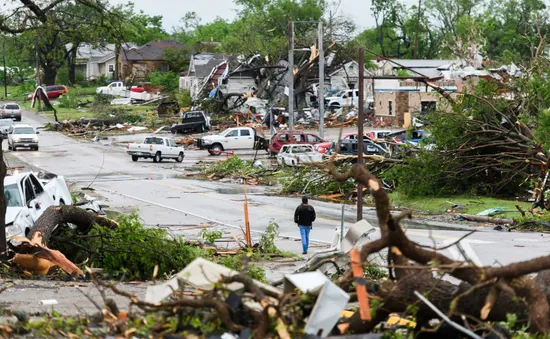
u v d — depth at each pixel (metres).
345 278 7.79
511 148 34.75
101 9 22.47
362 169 7.60
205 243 23.25
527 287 7.56
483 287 7.66
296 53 96.50
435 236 25.52
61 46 25.58
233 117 89.00
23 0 21.05
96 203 24.23
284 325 7.11
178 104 97.44
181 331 7.62
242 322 7.45
